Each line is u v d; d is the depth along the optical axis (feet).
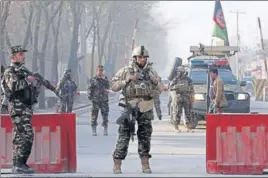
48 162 74.69
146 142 74.84
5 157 75.10
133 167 81.82
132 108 73.56
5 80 71.51
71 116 75.10
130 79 73.51
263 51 209.67
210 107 127.03
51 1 256.73
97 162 87.81
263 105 253.65
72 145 75.10
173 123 157.89
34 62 258.98
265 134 73.82
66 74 162.40
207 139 74.18
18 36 304.91
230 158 73.72
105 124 136.46
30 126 71.97
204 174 73.51
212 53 199.62
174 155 98.07
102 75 135.95
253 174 73.61
